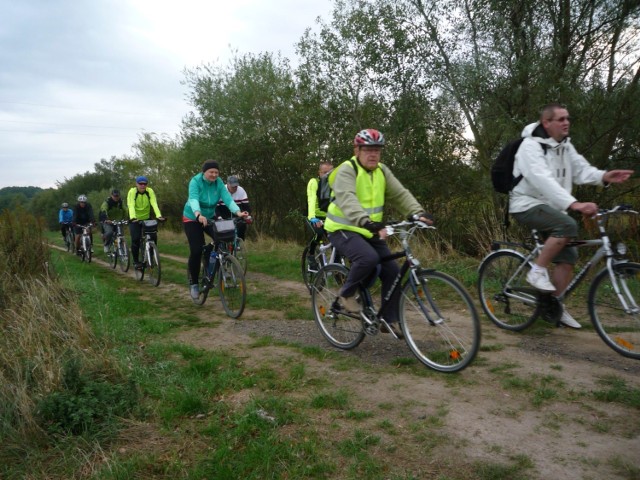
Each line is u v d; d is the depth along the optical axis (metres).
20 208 8.59
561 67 8.50
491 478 2.52
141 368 4.12
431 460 2.72
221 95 17.09
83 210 14.56
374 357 4.34
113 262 12.03
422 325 4.03
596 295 4.24
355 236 4.17
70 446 2.95
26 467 2.80
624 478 2.46
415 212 4.09
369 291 4.31
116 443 3.03
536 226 4.39
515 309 4.94
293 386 3.76
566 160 4.40
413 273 3.99
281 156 16.50
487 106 8.83
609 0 7.96
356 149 4.12
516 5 8.48
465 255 9.14
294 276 9.21
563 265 4.51
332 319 4.82
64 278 8.55
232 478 2.61
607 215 4.23
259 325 5.73
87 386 3.48
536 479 2.50
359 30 11.04
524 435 2.91
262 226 18.83
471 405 3.31
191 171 19.62
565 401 3.29
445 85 9.82
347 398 3.52
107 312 6.00
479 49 9.24
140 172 29.02
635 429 2.89
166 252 15.60
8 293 6.39
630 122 7.87
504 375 3.75
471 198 10.36
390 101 11.10
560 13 8.44
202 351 4.68
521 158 4.35
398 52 10.63
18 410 3.23
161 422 3.28
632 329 4.05
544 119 4.30
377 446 2.88
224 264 6.36
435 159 10.80
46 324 4.84
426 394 3.51
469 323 3.72
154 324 5.69
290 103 16.00
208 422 3.26
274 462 2.73
